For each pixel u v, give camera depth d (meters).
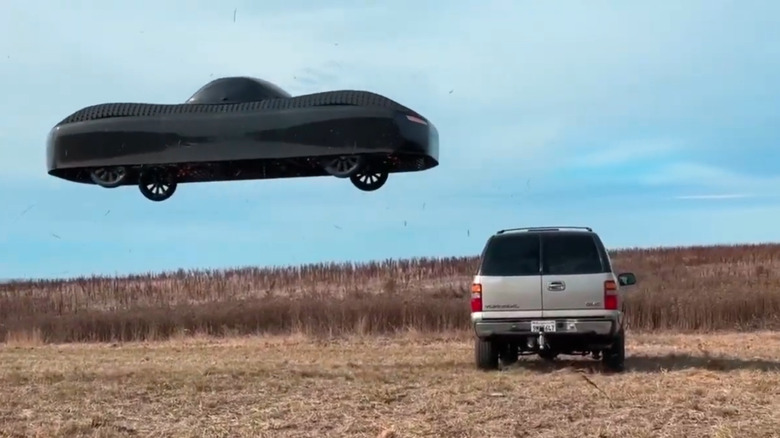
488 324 11.65
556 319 11.48
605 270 11.54
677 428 7.71
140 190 11.40
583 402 9.01
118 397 9.91
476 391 9.83
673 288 25.27
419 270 32.66
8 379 11.59
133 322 23.00
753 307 21.77
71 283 31.31
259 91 10.77
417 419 8.32
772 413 8.28
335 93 10.41
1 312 25.31
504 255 11.77
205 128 10.48
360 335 21.33
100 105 11.02
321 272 32.19
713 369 11.77
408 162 11.45
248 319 23.03
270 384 10.66
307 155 10.25
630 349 15.85
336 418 8.47
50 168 11.05
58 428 8.12
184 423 8.40
